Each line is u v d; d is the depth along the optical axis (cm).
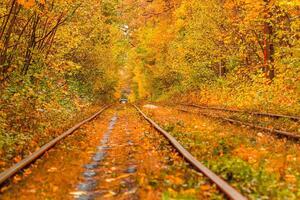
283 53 2778
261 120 2075
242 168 862
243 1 3134
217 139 1316
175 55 4966
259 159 1016
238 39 3741
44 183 849
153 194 711
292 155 1096
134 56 7800
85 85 4256
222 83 3988
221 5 3859
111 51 5206
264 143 1316
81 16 2450
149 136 1563
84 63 3919
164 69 6328
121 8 4894
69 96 3005
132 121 2483
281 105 2544
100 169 1002
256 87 3111
